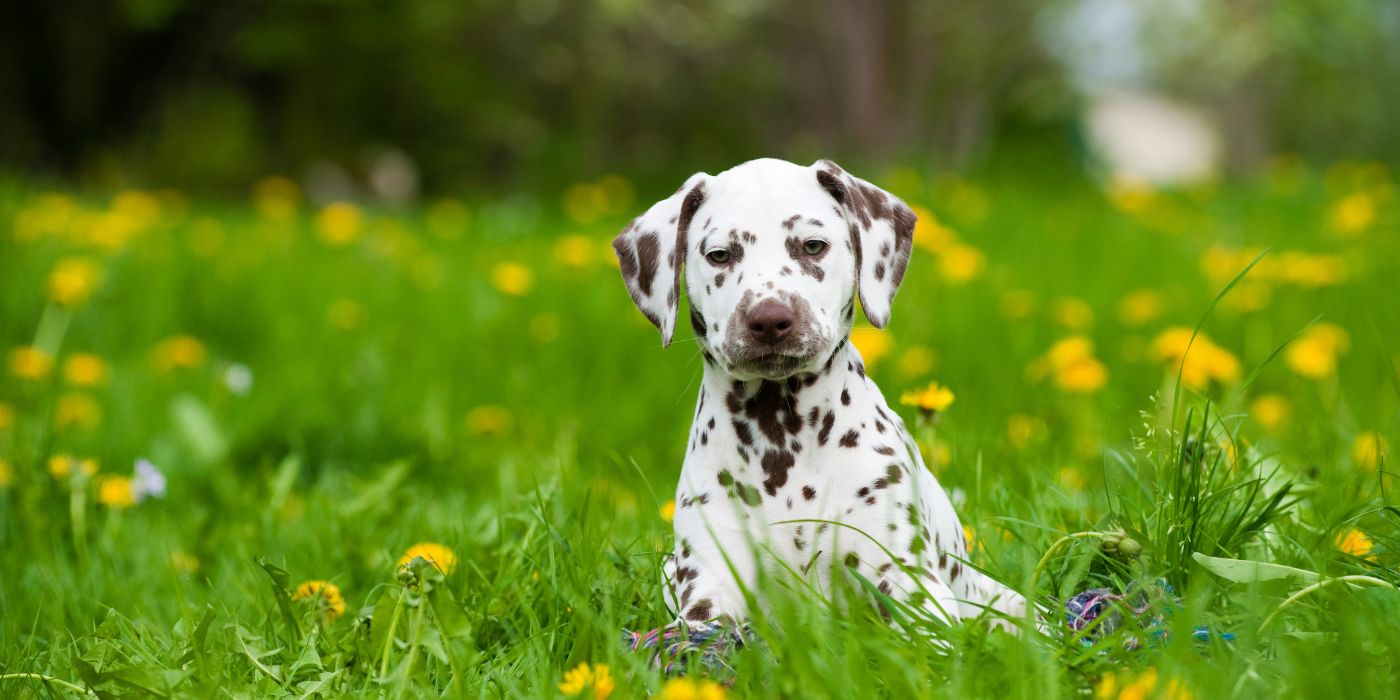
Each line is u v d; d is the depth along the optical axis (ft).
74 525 14.80
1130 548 10.44
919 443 13.51
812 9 62.34
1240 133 80.59
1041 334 25.31
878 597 9.67
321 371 24.48
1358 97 94.63
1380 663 8.39
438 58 68.85
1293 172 51.49
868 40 62.44
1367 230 34.40
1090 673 8.61
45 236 30.71
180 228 36.70
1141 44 63.05
